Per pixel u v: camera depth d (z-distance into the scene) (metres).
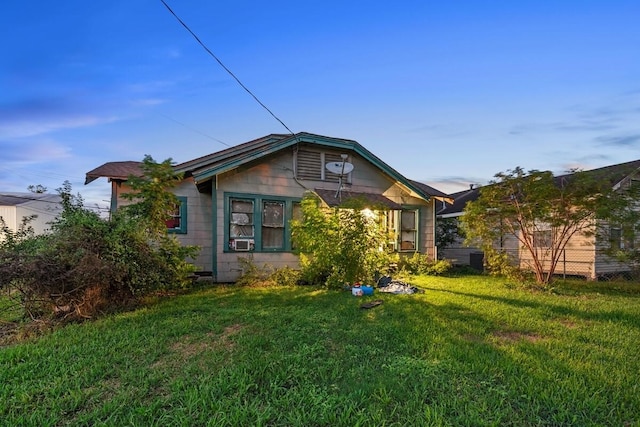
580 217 8.80
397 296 7.52
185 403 2.77
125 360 3.70
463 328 4.97
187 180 10.74
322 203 10.17
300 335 4.55
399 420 2.54
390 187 12.84
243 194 10.25
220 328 4.90
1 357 3.75
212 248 10.09
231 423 2.48
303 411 2.64
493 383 3.16
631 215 8.49
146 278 6.25
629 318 5.75
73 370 3.42
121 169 10.92
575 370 3.46
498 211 9.91
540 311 6.15
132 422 2.49
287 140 10.60
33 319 5.27
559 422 2.54
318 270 9.03
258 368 3.43
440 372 3.39
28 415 2.59
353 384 3.12
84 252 5.43
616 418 2.62
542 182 9.01
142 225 6.68
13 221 16.39
